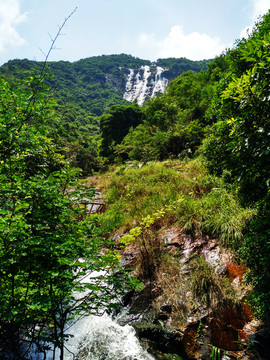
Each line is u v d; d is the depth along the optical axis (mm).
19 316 1646
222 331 2994
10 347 2189
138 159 18422
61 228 2062
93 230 2145
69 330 3660
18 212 1892
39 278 1893
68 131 46625
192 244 4422
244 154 2744
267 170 2783
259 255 2785
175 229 5008
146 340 3260
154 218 5055
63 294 1889
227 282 3438
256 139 2527
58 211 2027
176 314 3389
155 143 15031
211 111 5418
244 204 4316
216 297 3314
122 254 5047
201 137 12789
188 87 25484
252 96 2514
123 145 24328
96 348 3250
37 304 1612
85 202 2211
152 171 9914
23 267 1788
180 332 3119
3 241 1723
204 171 7301
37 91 2250
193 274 3775
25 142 2242
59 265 1852
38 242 1669
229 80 5262
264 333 2684
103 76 199500
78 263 1782
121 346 3223
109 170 19953
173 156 13375
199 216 4801
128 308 3883
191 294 3525
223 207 4688
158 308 3605
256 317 2863
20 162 2322
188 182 7047
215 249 4090
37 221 1895
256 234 3064
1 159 2100
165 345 3105
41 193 1898
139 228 4543
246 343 2744
